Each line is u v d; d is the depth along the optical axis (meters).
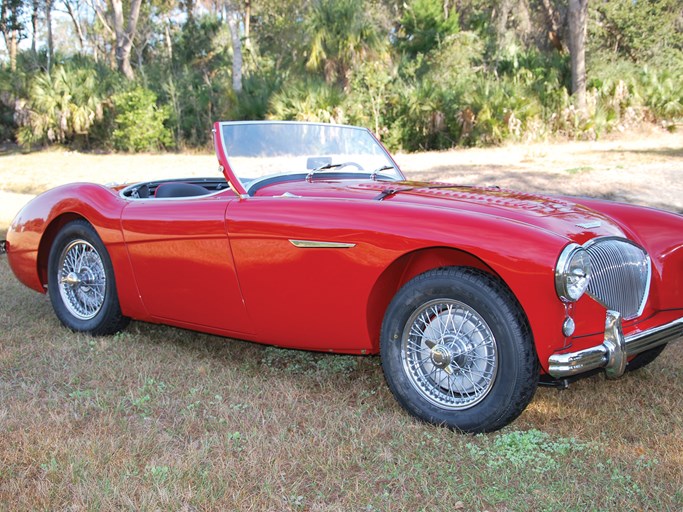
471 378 2.90
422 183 3.91
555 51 24.48
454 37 26.06
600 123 20.52
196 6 44.97
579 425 3.02
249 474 2.56
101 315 4.22
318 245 3.12
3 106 28.41
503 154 17.39
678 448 2.78
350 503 2.37
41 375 3.61
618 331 2.81
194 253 3.59
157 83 26.58
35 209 4.58
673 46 29.33
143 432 2.91
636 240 3.45
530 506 2.36
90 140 26.52
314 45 22.33
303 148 4.00
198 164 19.12
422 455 2.70
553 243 2.68
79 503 2.34
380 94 21.81
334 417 3.08
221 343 4.25
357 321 3.13
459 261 3.03
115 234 3.98
